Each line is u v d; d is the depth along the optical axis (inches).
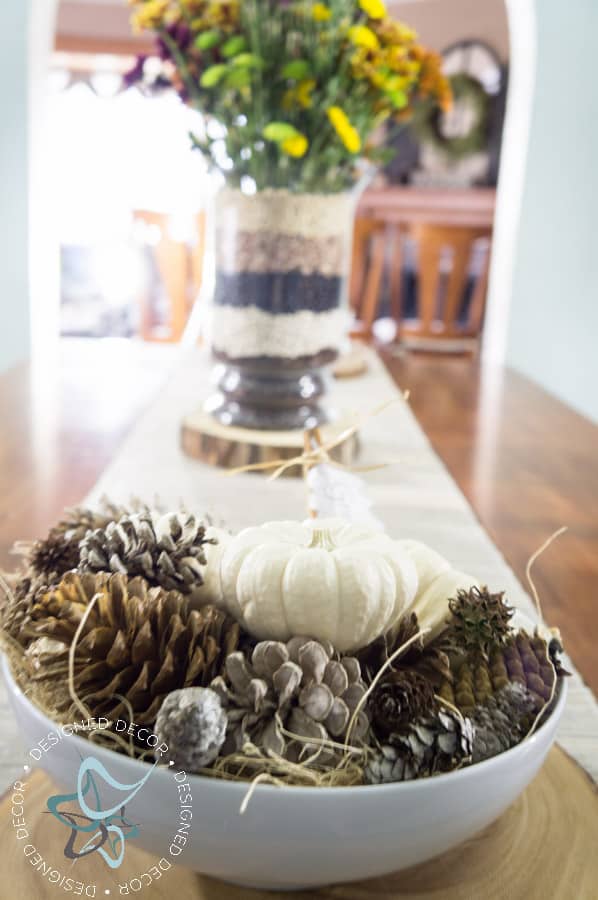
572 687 21.9
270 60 40.7
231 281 42.6
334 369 62.9
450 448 47.8
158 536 14.8
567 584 29.3
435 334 134.7
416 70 44.1
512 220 91.6
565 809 16.3
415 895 14.0
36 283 94.7
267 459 41.4
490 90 208.2
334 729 12.7
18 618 14.1
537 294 91.8
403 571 14.6
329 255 42.4
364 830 11.8
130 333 197.3
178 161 200.7
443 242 128.9
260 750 12.6
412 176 214.8
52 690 13.6
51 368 66.8
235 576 14.4
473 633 14.4
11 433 47.4
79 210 213.2
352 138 36.6
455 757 12.6
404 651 14.4
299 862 12.2
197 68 43.2
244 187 41.5
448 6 205.9
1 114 89.2
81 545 15.0
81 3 208.8
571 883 14.4
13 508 34.8
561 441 50.4
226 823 11.8
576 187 88.8
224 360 43.8
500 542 33.5
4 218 91.1
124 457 43.0
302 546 14.8
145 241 156.1
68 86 215.8
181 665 13.2
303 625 13.7
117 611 13.2
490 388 64.2
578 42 85.7
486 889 14.1
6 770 17.3
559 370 93.8
